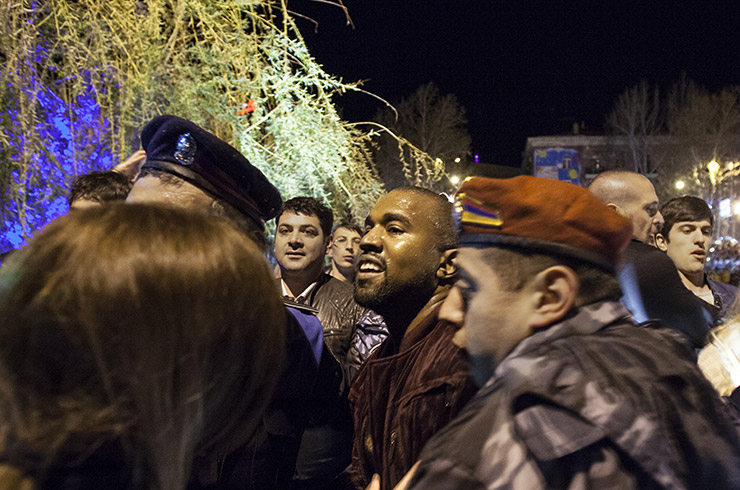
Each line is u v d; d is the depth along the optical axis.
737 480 0.79
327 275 3.32
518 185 0.94
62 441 0.60
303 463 1.76
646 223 2.33
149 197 1.40
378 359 1.66
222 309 0.65
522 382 0.81
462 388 1.35
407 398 1.44
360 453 1.66
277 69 2.80
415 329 1.59
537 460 0.76
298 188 2.93
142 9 2.65
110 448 0.65
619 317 0.92
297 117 2.78
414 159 3.04
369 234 1.66
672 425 0.78
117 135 2.48
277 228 3.24
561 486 0.75
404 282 1.61
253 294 0.68
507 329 0.93
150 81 2.54
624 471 0.75
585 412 0.77
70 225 0.63
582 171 38.00
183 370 0.63
